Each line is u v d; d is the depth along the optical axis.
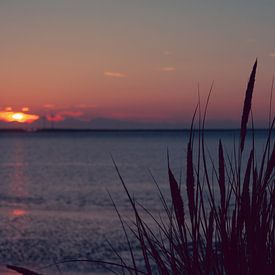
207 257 1.31
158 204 46.53
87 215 42.69
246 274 1.29
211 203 1.42
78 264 23.38
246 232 1.30
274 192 1.36
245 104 1.37
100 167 112.31
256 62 1.36
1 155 187.25
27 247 28.84
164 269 1.40
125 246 25.23
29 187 71.00
